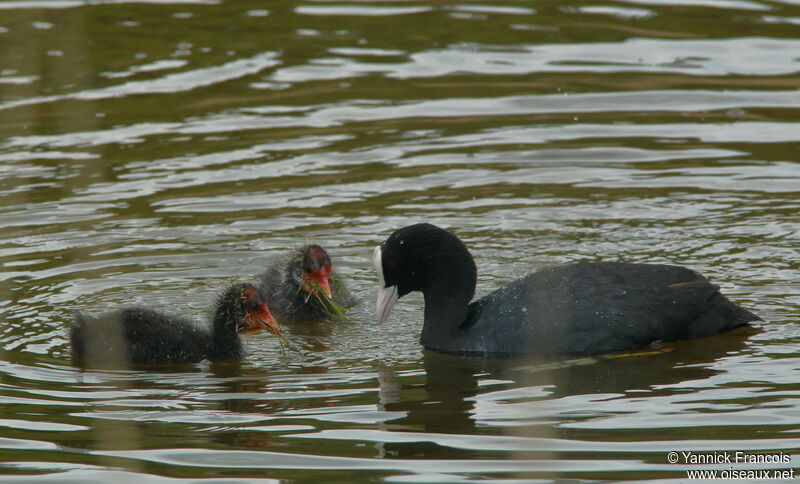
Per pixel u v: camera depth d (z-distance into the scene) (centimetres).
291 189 1648
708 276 1359
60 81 2038
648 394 1061
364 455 943
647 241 1471
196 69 2105
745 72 2050
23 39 2217
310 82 2055
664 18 2334
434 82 2050
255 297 1230
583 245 1464
